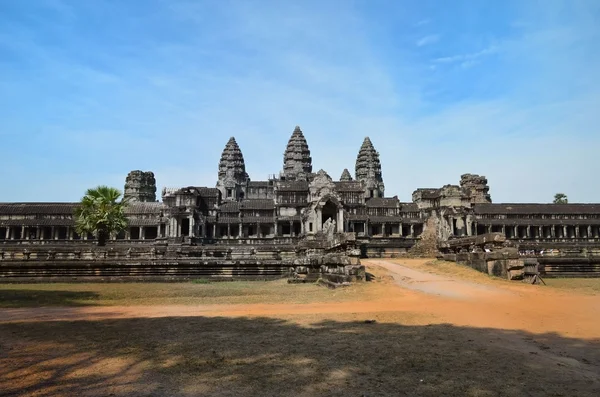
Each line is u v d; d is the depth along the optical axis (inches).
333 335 543.2
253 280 1582.2
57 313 787.4
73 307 876.6
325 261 1331.2
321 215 3353.8
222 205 3912.4
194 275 1587.1
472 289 1003.3
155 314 751.1
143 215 3841.0
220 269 1599.4
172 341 515.5
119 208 2672.2
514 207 3902.6
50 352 467.8
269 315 711.7
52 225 3607.3
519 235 3875.5
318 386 354.0
